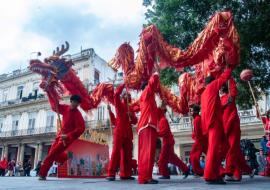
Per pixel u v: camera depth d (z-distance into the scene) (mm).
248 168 6328
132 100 8719
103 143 9773
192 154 8086
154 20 12383
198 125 7836
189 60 7297
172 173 15250
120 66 8047
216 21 6746
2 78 41562
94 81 33625
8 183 5566
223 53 6449
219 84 5531
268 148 9305
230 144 6156
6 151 37406
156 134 5891
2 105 39719
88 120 27859
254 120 23031
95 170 9180
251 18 10727
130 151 7332
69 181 6332
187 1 11078
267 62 11750
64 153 7445
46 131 34469
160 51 7156
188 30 11555
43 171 7016
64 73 7738
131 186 4801
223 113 6316
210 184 5039
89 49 34312
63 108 7562
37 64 7520
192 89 8453
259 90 14398
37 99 36156
